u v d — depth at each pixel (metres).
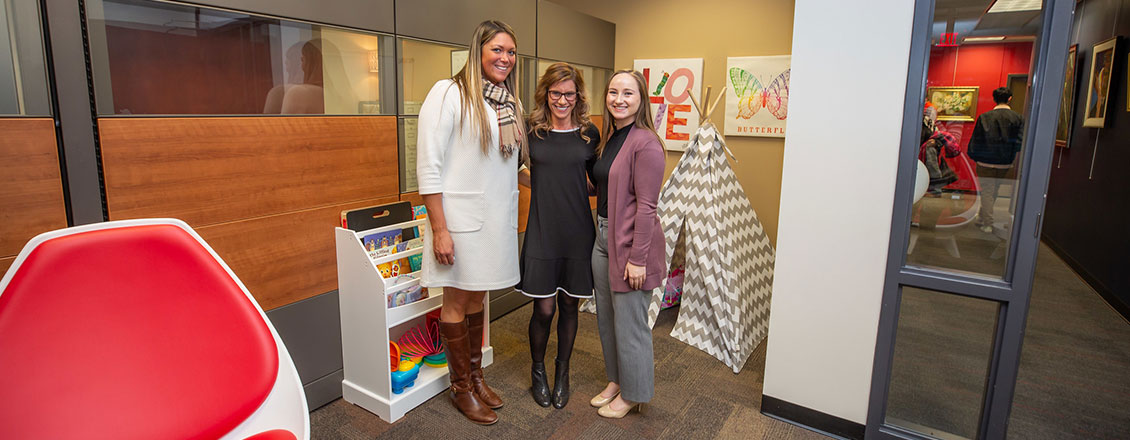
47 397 1.09
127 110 1.65
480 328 2.29
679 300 3.62
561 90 2.09
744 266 3.08
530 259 2.21
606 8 4.25
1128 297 3.54
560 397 2.36
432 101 1.96
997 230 1.86
